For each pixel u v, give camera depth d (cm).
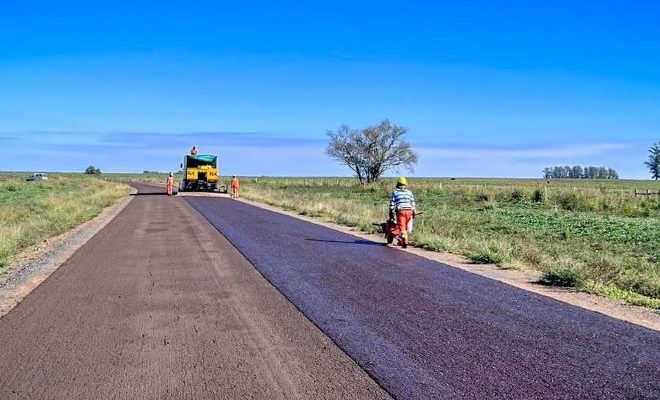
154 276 1104
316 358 622
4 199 3878
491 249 1453
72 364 603
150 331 727
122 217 2581
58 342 678
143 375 571
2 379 559
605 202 3528
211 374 574
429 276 1112
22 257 1360
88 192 5012
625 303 911
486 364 603
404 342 678
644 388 539
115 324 758
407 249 1538
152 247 1534
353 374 573
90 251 1456
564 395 521
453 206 3644
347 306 858
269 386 542
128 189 6269
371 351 645
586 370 586
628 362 611
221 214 2767
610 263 1307
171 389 535
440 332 720
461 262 1312
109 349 653
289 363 606
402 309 840
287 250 1477
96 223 2275
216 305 866
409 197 1597
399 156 7762
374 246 1584
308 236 1819
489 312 826
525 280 1100
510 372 579
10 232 1633
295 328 740
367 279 1076
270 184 8181
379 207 3156
